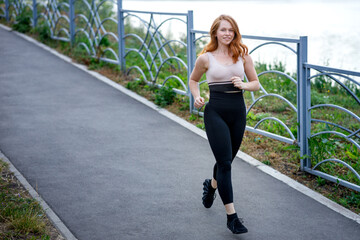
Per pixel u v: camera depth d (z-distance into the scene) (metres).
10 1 13.97
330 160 5.09
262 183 5.14
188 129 6.80
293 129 6.22
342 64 12.66
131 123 7.00
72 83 8.91
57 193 4.78
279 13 19.56
